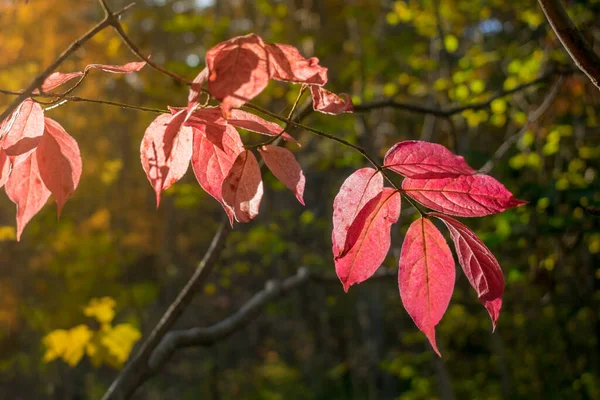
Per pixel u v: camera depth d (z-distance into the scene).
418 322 0.89
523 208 3.68
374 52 7.28
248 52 0.73
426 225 0.90
